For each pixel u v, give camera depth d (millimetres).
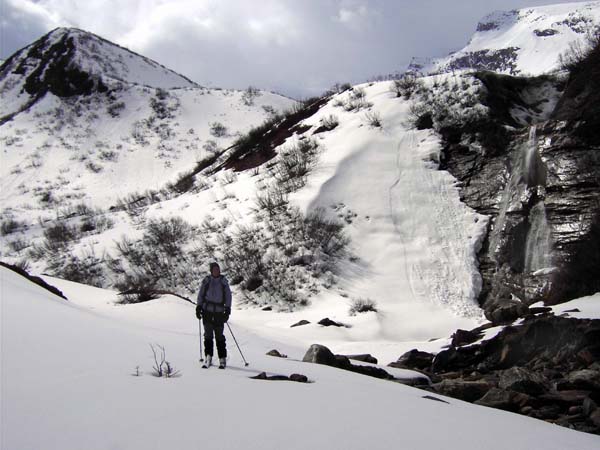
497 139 33375
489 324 19312
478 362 15148
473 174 33062
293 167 37125
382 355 17266
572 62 42000
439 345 17688
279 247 30750
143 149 67438
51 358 6246
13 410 4336
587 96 28578
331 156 36562
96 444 3754
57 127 73812
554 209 26578
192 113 75625
